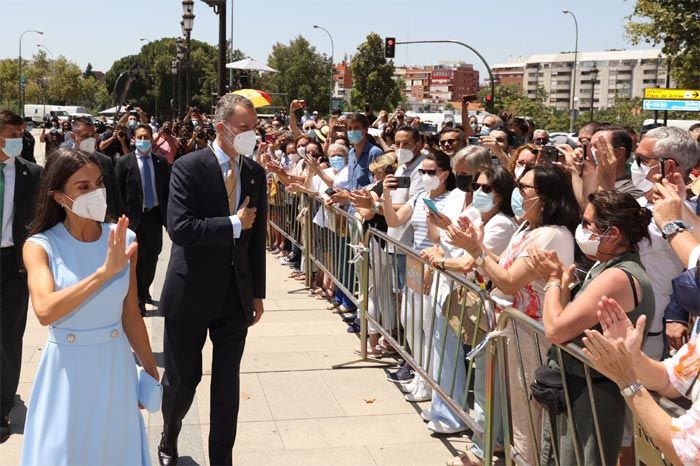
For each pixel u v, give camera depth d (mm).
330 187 8141
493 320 4051
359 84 66125
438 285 4844
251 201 4445
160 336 7215
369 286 6480
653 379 2705
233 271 4359
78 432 3143
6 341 5000
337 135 9508
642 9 22406
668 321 4348
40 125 60031
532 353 3473
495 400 3877
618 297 3076
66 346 3150
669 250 4047
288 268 10867
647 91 23703
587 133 5871
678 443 2393
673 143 4180
